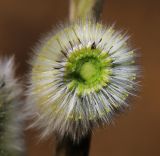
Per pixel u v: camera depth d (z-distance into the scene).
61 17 0.46
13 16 0.45
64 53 0.11
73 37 0.11
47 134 0.12
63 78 0.11
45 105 0.11
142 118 0.42
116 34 0.11
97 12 0.12
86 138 0.12
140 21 0.47
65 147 0.12
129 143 0.41
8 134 0.12
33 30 0.45
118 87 0.11
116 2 0.47
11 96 0.12
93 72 0.11
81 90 0.11
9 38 0.44
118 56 0.11
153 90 0.43
